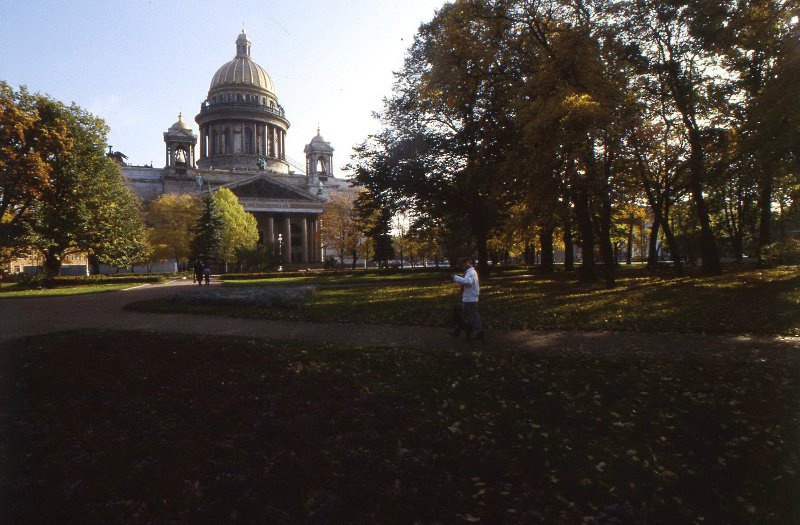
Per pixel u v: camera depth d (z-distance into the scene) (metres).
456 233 45.06
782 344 9.47
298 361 8.73
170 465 4.88
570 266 40.09
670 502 4.21
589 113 17.48
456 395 6.85
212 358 9.04
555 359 8.47
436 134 33.88
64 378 7.84
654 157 28.08
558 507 4.17
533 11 21.69
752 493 4.29
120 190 43.44
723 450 5.09
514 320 12.91
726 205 42.47
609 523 3.91
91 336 11.52
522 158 21.50
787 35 16.58
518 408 6.28
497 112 25.20
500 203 29.98
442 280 34.78
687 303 14.98
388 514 4.05
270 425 5.80
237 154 113.56
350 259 103.38
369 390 7.07
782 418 5.71
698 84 24.58
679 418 5.85
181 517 4.04
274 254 71.69
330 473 4.72
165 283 40.75
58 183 36.44
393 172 34.28
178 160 99.75
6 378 8.00
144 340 10.89
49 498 4.27
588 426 5.72
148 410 6.43
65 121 36.34
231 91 115.81
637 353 8.97
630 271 39.19
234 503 4.23
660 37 25.30
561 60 19.86
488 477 4.64
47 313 17.27
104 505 4.18
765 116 16.38
